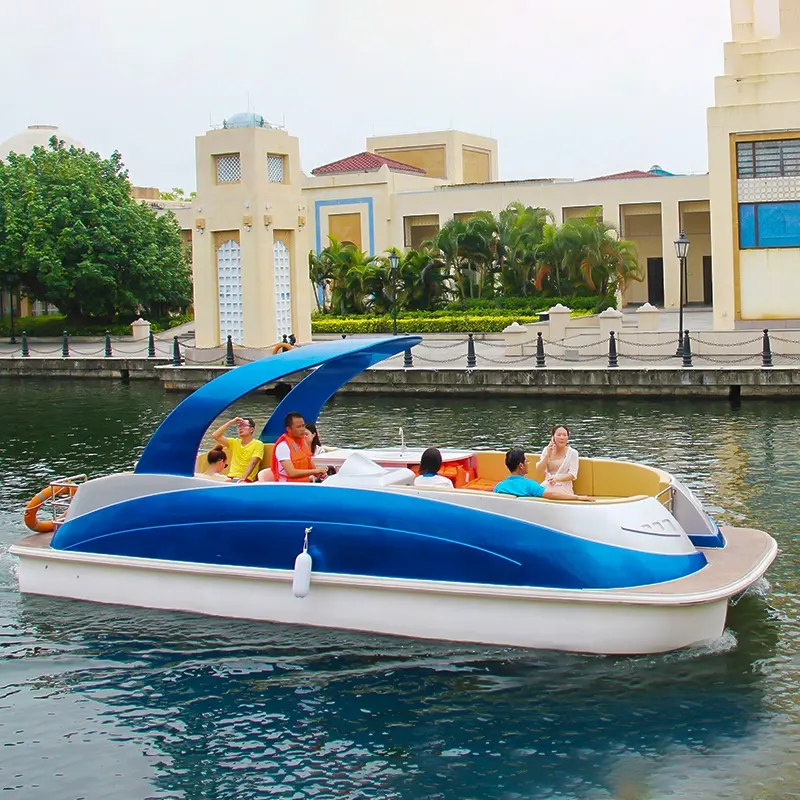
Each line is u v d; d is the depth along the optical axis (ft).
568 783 23.06
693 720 25.38
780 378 77.15
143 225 147.23
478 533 29.25
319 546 30.81
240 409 82.74
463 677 27.94
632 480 33.55
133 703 27.63
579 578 28.45
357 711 26.63
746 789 22.50
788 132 98.17
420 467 33.55
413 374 87.61
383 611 30.27
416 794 22.99
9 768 24.66
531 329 101.60
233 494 31.94
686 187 160.35
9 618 33.01
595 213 144.05
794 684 27.02
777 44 99.96
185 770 24.41
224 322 106.32
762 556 30.68
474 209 168.76
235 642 30.63
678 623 27.94
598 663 28.19
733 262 100.78
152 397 93.81
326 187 176.35
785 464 52.49
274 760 24.70
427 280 142.61
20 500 49.93
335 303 145.28
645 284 175.11
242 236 104.06
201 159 105.40
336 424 72.23
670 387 79.92
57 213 139.85
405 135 197.47
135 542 33.37
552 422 70.03
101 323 152.35
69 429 73.26
